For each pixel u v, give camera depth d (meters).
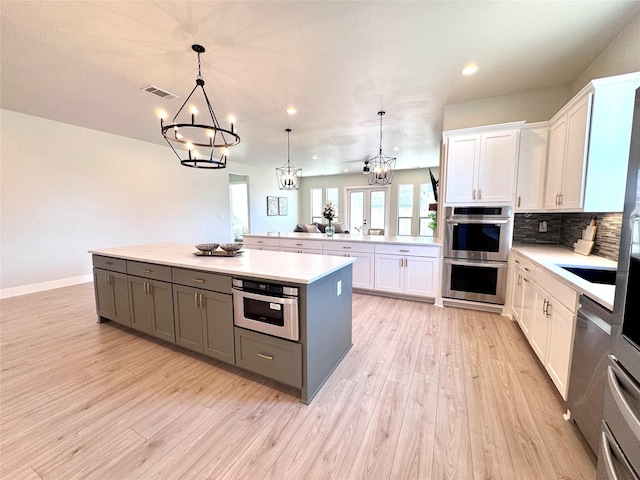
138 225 5.37
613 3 1.85
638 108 0.98
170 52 2.38
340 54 2.43
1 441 1.51
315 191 10.60
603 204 2.15
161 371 2.18
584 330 1.48
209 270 2.11
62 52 2.36
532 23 2.05
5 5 1.80
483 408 1.77
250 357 2.03
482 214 3.22
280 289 1.82
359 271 4.02
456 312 3.40
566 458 1.41
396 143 5.64
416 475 1.33
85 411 1.75
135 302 2.66
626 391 0.98
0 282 3.82
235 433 1.58
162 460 1.41
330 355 2.13
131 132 4.82
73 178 4.45
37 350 2.49
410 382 2.04
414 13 1.93
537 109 3.19
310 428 1.62
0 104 3.56
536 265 2.28
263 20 1.99
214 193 6.98
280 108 3.69
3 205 3.81
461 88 3.11
